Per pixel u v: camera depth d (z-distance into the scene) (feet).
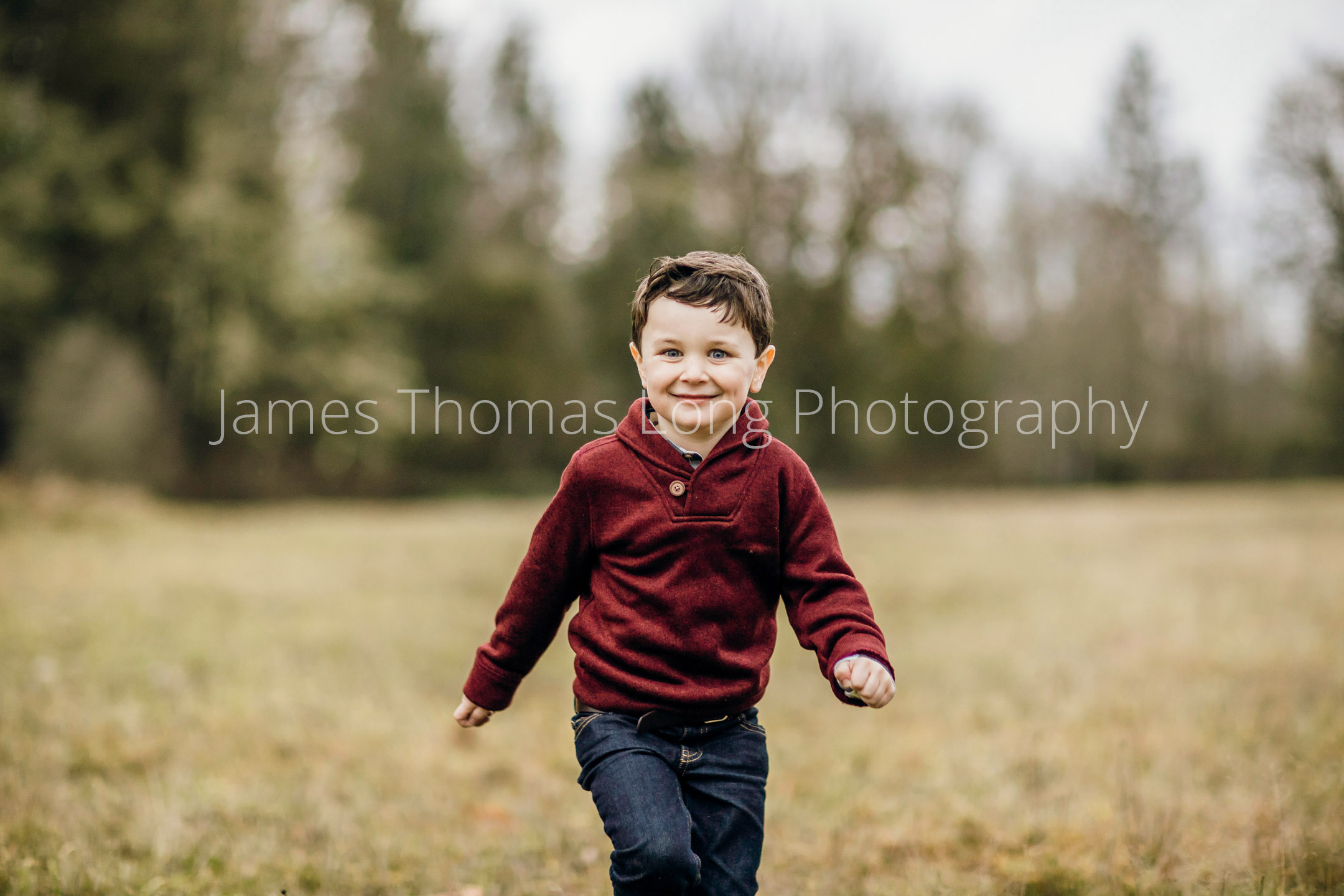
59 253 71.46
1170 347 104.73
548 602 7.12
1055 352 103.30
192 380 76.02
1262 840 9.07
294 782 11.98
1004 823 10.33
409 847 9.95
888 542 44.73
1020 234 104.32
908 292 103.50
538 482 100.83
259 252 75.05
